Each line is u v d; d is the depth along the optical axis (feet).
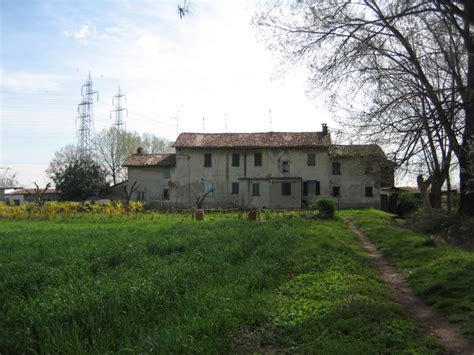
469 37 52.42
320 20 53.06
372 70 56.03
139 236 62.03
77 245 53.11
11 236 65.82
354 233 75.77
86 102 241.76
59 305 24.30
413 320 25.86
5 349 20.61
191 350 19.40
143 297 26.17
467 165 63.93
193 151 194.39
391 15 49.67
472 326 23.82
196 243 51.98
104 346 20.66
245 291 29.96
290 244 51.21
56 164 252.42
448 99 47.96
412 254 48.34
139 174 199.31
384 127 54.70
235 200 189.57
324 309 26.48
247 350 20.85
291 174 187.83
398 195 155.84
